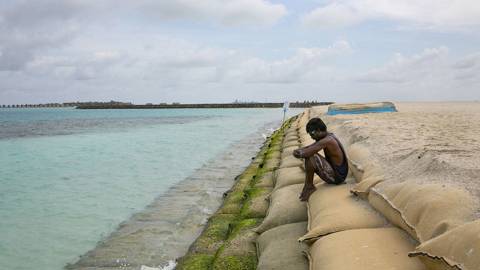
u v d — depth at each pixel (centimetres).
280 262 471
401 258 371
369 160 711
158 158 1852
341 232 457
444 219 365
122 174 1448
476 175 452
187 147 2298
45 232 803
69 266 630
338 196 589
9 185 1288
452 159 529
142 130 3766
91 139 2883
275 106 13762
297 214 620
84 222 862
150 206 974
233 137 2950
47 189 1219
